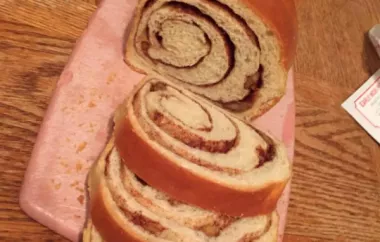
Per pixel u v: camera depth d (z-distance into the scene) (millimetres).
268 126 359
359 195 392
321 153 390
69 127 312
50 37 331
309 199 373
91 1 349
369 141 411
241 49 327
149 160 278
